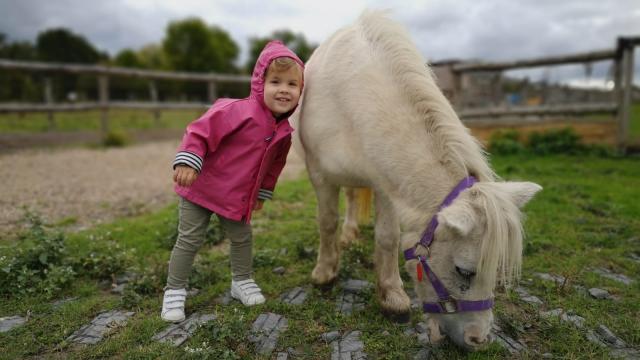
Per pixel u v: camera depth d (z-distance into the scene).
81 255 2.92
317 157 2.29
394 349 1.97
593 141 7.29
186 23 40.56
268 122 2.18
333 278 2.56
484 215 1.57
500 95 9.66
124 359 1.89
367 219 3.29
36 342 2.03
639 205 4.05
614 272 2.77
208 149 2.11
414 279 1.88
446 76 8.02
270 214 4.09
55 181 5.56
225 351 1.87
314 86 2.27
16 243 3.20
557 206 4.10
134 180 5.84
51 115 11.47
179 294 2.27
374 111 1.94
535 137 7.35
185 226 2.25
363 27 2.19
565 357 1.90
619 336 2.08
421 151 1.81
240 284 2.41
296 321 2.21
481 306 1.69
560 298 2.41
